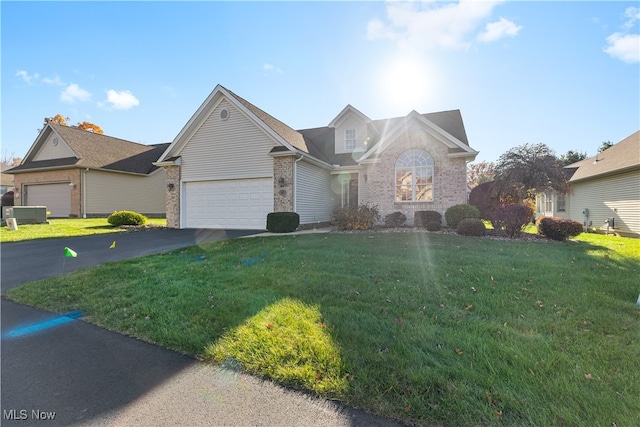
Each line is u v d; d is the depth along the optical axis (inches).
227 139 553.6
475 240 375.9
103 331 134.8
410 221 547.5
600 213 617.9
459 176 522.0
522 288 174.2
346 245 329.1
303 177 552.4
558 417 74.5
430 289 172.6
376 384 88.3
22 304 170.2
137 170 936.3
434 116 680.4
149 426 76.2
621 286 178.5
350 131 687.7
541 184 487.5
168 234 481.1
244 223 548.1
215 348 112.8
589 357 101.0
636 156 514.0
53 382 96.2
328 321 130.2
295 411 80.5
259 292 170.1
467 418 75.3
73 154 818.2
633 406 77.9
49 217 842.8
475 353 103.4
